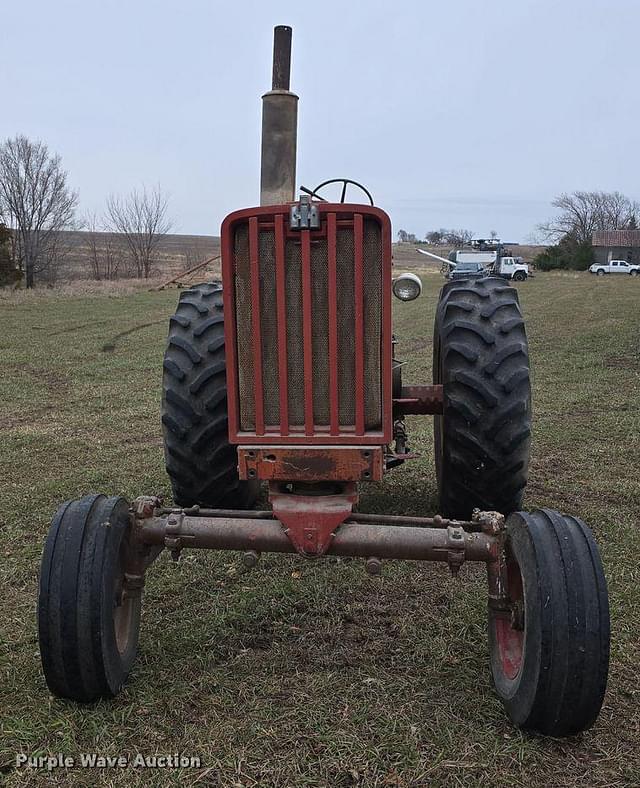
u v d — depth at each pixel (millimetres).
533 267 60750
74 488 5293
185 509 2945
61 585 2559
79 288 30531
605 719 2699
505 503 3729
